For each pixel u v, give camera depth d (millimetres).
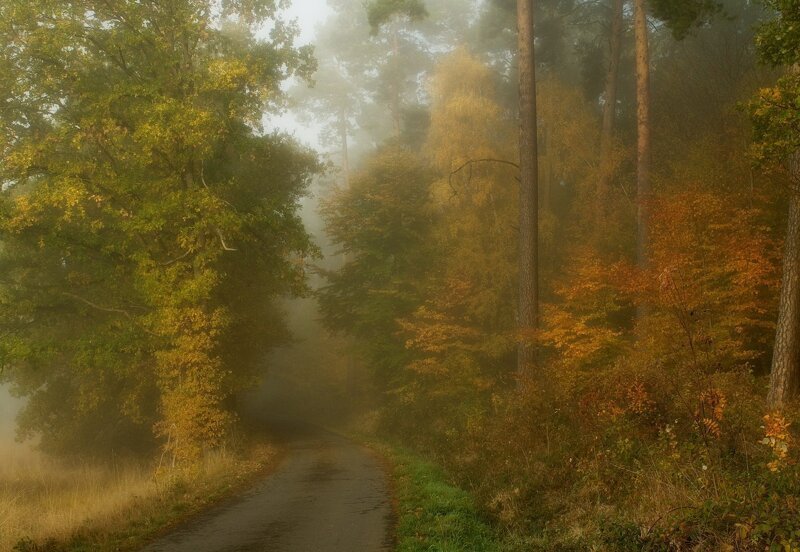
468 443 16172
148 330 19344
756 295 15461
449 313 23984
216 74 18203
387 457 19234
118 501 11898
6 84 17969
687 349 11875
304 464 18312
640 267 16531
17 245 21094
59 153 19391
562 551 7430
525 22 18438
